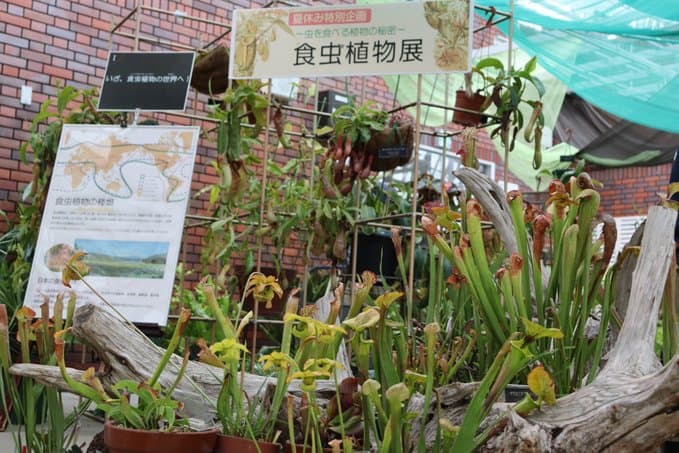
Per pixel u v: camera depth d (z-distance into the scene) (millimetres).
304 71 3695
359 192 4613
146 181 3248
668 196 1485
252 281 1600
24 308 1740
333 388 1833
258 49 3750
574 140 7598
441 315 2324
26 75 5520
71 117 4250
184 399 1809
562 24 5242
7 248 4258
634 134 6867
